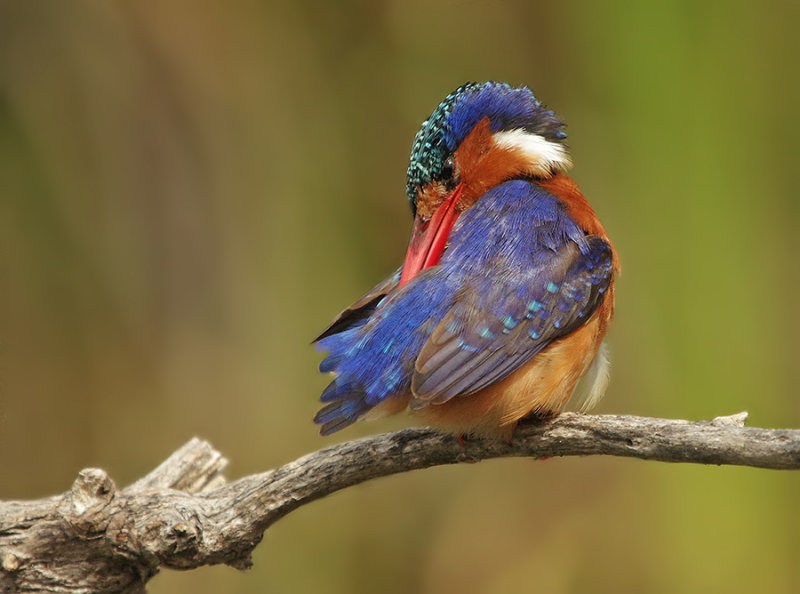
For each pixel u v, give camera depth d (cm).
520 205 674
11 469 1237
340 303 1305
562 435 607
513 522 1191
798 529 1108
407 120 1316
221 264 1309
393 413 633
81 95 1286
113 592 655
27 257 1275
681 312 1201
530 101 748
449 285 631
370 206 1315
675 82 1214
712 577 1118
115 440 1271
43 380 1262
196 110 1307
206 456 727
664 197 1220
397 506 1191
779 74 1247
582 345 638
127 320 1292
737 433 532
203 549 633
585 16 1259
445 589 1174
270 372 1290
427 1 1310
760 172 1231
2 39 1269
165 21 1297
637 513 1166
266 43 1313
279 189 1316
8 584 645
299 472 633
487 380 607
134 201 1301
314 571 1157
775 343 1220
